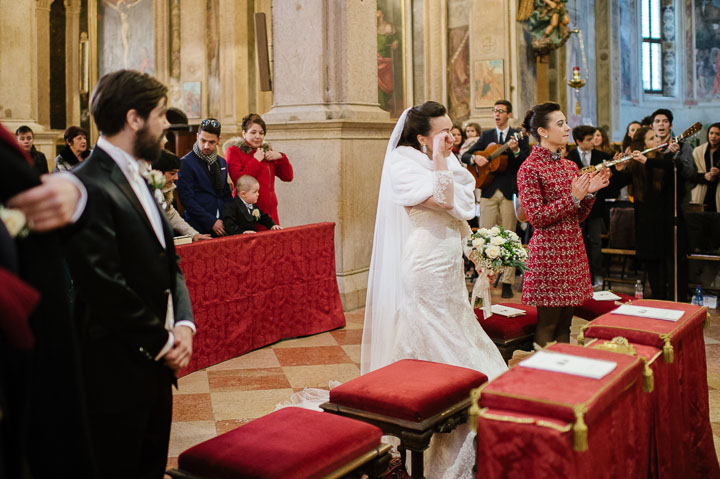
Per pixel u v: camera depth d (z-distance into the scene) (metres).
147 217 2.33
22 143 8.84
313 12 7.44
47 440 1.73
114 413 2.24
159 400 2.44
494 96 12.70
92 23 17.61
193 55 16.23
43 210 1.69
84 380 2.23
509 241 4.01
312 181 7.45
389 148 3.88
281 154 6.82
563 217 4.26
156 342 2.24
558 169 4.36
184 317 2.42
